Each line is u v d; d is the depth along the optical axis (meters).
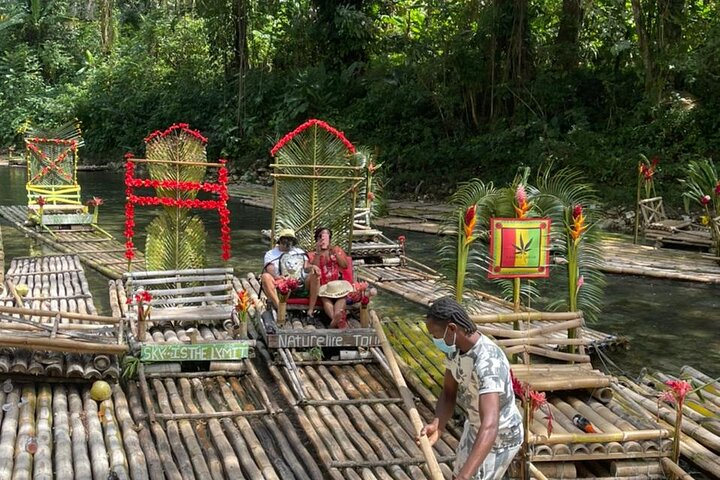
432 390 5.32
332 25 22.20
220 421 4.95
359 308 6.65
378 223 14.17
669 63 14.88
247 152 22.91
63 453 4.25
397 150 18.95
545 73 17.50
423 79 18.80
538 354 5.21
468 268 5.78
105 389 5.07
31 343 5.06
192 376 5.60
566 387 4.73
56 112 28.31
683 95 16.03
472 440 3.26
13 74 30.06
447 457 4.41
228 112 23.84
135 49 28.56
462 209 5.79
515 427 3.19
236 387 5.52
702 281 9.37
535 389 4.65
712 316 7.90
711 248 11.03
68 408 4.90
